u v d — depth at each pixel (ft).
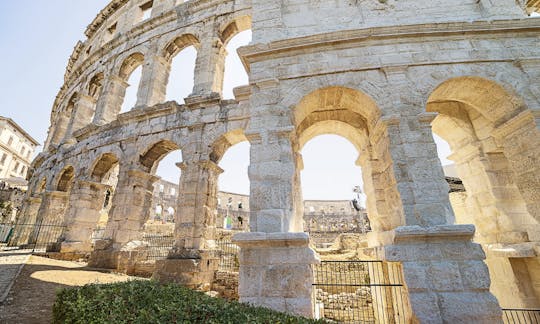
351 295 34.91
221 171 43.62
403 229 19.26
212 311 14.10
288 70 26.18
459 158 32.63
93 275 33.40
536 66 23.75
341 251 63.00
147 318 13.30
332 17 28.84
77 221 48.55
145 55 55.26
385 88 24.18
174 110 45.11
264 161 23.57
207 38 49.34
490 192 28.07
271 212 21.72
